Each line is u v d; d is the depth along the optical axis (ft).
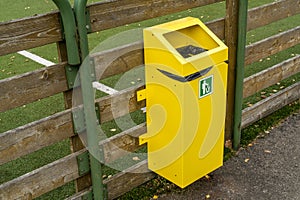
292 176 11.33
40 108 15.89
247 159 12.08
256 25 12.34
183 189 10.93
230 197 10.64
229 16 11.02
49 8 30.07
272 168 11.68
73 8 8.13
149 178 11.25
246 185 11.05
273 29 22.97
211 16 26.07
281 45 13.51
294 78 17.12
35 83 8.16
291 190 10.82
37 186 8.91
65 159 9.20
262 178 11.29
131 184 10.85
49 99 16.53
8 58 21.42
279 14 13.02
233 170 11.64
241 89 11.90
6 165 12.49
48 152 13.06
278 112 14.43
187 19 10.18
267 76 13.44
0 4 31.42
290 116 14.24
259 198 10.57
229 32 11.18
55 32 8.14
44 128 8.61
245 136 13.12
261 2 28.09
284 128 13.56
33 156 12.89
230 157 12.19
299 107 14.79
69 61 8.37
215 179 11.28
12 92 7.88
